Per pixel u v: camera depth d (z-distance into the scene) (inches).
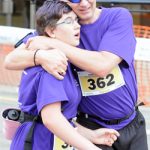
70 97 206.2
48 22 206.8
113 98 232.4
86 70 215.3
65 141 197.3
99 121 239.3
